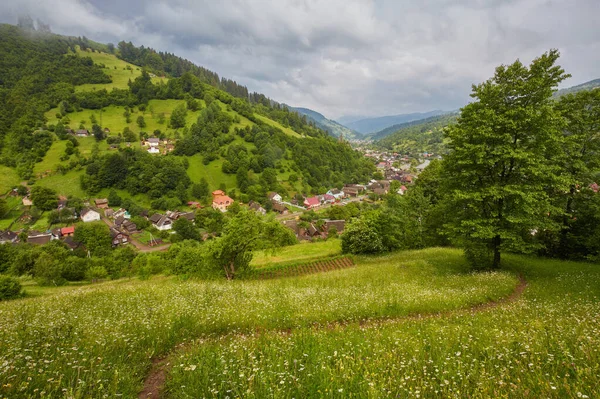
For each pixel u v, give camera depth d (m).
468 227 19.27
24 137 127.62
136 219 96.00
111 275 60.31
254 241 28.02
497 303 13.02
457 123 20.20
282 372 4.69
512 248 18.23
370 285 16.28
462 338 7.15
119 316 9.21
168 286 15.51
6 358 5.19
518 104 17.45
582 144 21.08
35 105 159.75
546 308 10.17
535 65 17.12
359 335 7.56
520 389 4.37
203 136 147.75
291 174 148.88
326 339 7.23
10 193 102.44
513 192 16.22
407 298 12.62
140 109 176.75
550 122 16.64
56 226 90.06
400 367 5.09
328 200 141.38
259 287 15.86
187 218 99.75
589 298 12.20
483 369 5.02
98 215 97.06
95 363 5.48
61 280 52.16
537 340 6.38
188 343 7.70
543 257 24.66
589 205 21.42
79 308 10.52
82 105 169.62
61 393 4.34
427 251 31.36
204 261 29.58
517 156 16.12
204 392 4.55
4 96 168.25
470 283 16.12
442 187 21.05
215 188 125.81
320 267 33.19
